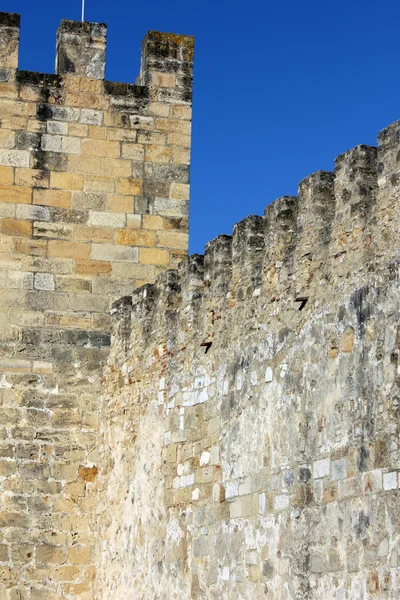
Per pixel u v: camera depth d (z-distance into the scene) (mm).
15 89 20156
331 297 12891
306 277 13445
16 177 19922
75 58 20484
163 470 16672
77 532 18984
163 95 20719
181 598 15695
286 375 13680
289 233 14125
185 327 16547
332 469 12477
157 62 20812
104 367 19578
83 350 19625
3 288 19562
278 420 13750
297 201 14055
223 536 14781
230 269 15578
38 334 19531
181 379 16484
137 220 20234
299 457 13195
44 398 19328
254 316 14648
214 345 15625
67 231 19953
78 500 19109
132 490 17672
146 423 17438
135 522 17422
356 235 12539
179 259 20297
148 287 17922
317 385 12977
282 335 13867
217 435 15250
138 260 20125
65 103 20312
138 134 20500
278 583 13344
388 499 11422
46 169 20047
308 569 12734
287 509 13305
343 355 12508
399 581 11125
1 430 19047
